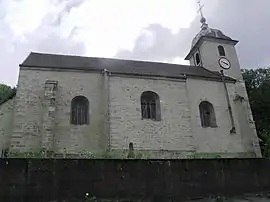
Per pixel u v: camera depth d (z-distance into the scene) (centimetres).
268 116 3406
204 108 2361
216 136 2241
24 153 1750
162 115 2122
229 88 2470
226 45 2977
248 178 1241
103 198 1031
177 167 1155
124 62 2603
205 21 3161
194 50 3083
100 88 2105
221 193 1175
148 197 1080
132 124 2022
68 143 1891
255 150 2244
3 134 1881
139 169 1105
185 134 2108
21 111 1884
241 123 2353
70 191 1009
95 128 1980
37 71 2019
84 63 2338
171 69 2612
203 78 2416
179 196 1117
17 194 961
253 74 3928
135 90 2130
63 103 1984
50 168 1016
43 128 1780
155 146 2009
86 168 1049
